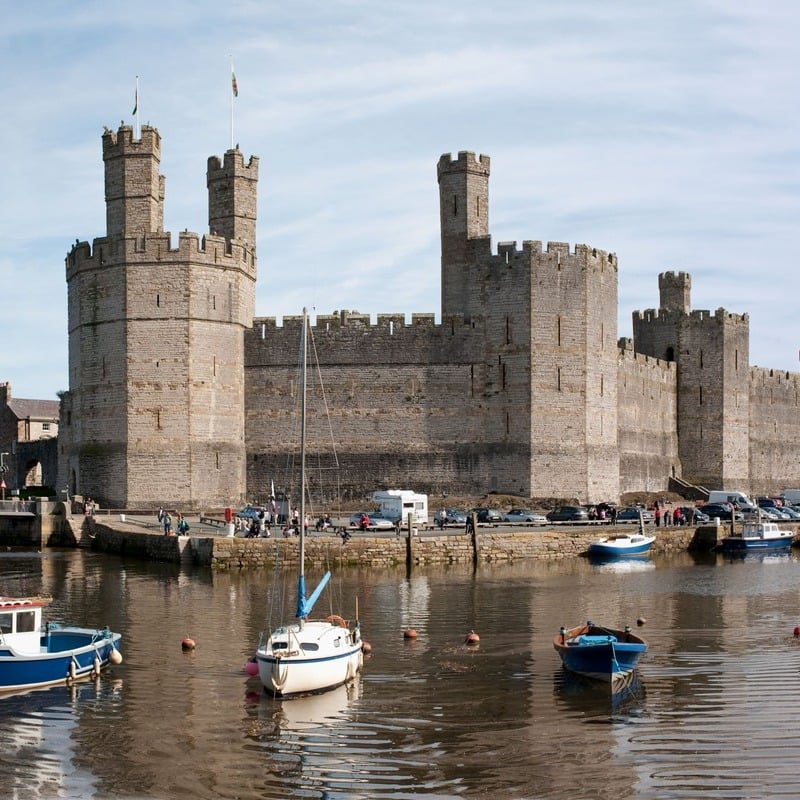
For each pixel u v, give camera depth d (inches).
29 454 5359.3
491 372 3786.9
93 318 3678.6
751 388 5014.8
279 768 1279.5
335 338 3838.6
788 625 2064.5
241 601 2294.5
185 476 3597.4
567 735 1378.0
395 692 1569.9
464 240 3907.5
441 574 2778.1
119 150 3636.8
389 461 3809.1
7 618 1641.2
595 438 3831.2
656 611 2218.3
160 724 1429.6
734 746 1333.7
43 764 1295.5
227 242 3735.2
